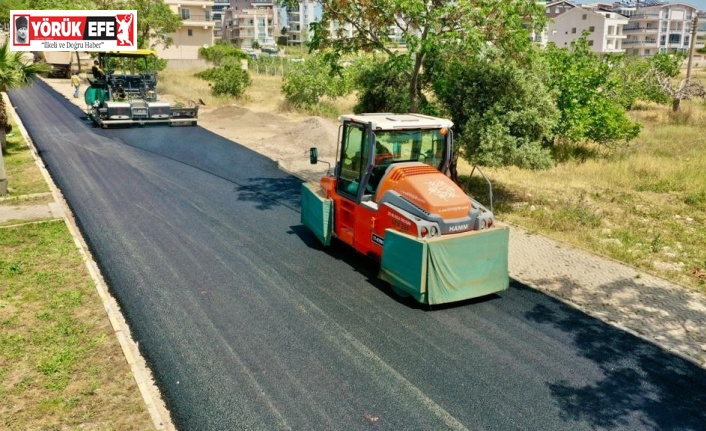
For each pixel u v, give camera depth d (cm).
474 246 833
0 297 836
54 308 806
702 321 823
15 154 1792
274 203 1361
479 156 1276
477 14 1177
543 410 620
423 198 848
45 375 649
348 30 1424
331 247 1083
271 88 4206
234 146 2062
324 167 1753
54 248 1030
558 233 1189
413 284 827
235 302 849
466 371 687
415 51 1190
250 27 11875
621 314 841
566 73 1862
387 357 712
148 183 1512
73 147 1941
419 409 615
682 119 2834
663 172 1722
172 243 1084
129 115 2361
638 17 10400
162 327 773
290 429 579
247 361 696
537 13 1269
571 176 1709
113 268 963
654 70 3350
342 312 827
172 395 630
